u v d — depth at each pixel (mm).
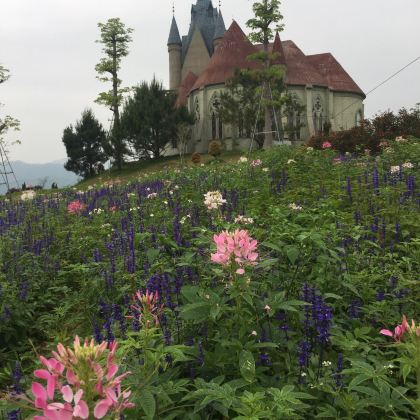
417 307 3963
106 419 1533
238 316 3293
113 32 56594
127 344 2736
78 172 66125
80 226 8344
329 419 2848
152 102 55031
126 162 57750
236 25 64000
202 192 9812
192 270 4250
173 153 64375
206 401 2506
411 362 2342
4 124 39250
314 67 66688
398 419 2414
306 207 6559
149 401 2473
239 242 3197
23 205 12180
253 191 8898
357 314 3854
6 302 5098
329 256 4289
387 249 5227
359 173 9547
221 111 53000
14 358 4633
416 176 8656
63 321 5145
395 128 19281
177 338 3568
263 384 3045
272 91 46188
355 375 3008
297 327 3779
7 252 6711
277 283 4047
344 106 65062
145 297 2840
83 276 5625
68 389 1463
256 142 55438
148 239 5820
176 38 81062
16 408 2680
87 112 64875
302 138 59531
